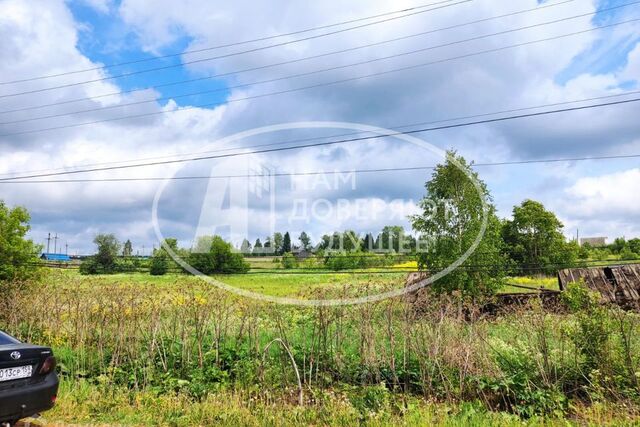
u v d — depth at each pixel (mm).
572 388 8484
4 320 12531
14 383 5902
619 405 7508
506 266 20438
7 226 27141
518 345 9492
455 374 8773
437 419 7207
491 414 7352
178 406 7855
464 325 9648
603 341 8273
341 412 7488
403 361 9312
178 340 10617
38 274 27094
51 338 11922
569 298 9203
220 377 9375
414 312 9789
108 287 12781
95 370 10133
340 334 10164
